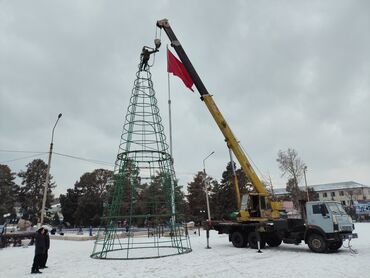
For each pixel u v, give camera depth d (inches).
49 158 994.1
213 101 845.8
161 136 738.2
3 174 2878.9
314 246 668.1
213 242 982.4
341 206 691.4
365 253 627.5
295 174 2544.3
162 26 858.1
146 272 477.1
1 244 1025.5
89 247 945.5
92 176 2940.5
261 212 805.9
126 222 1334.9
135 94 748.6
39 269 532.7
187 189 2615.7
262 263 537.3
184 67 857.5
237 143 845.2
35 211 3154.5
